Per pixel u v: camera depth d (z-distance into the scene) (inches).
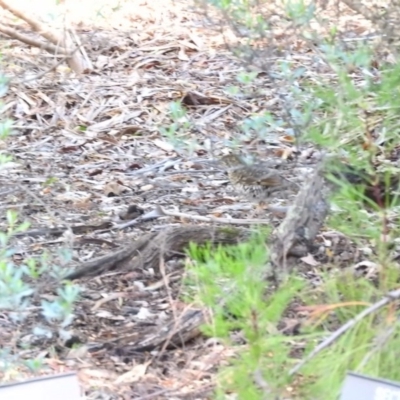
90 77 464.1
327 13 302.4
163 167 354.3
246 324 153.1
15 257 262.1
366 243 242.5
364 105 181.0
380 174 218.4
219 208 301.4
